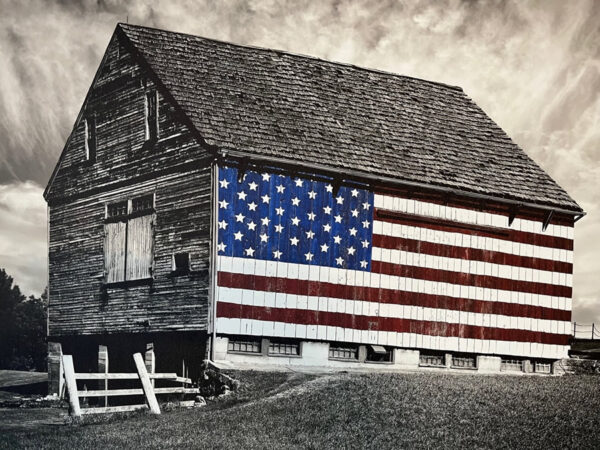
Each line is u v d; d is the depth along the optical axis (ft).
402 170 110.22
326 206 105.81
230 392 90.33
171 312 103.81
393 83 126.11
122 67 115.44
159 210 107.34
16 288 156.76
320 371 100.07
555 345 119.75
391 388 89.20
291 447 70.95
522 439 75.15
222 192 100.53
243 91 110.42
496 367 115.65
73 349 119.14
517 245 117.70
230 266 99.96
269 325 101.19
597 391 94.89
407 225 110.52
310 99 114.52
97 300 115.14
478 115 128.98
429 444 72.69
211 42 115.96
